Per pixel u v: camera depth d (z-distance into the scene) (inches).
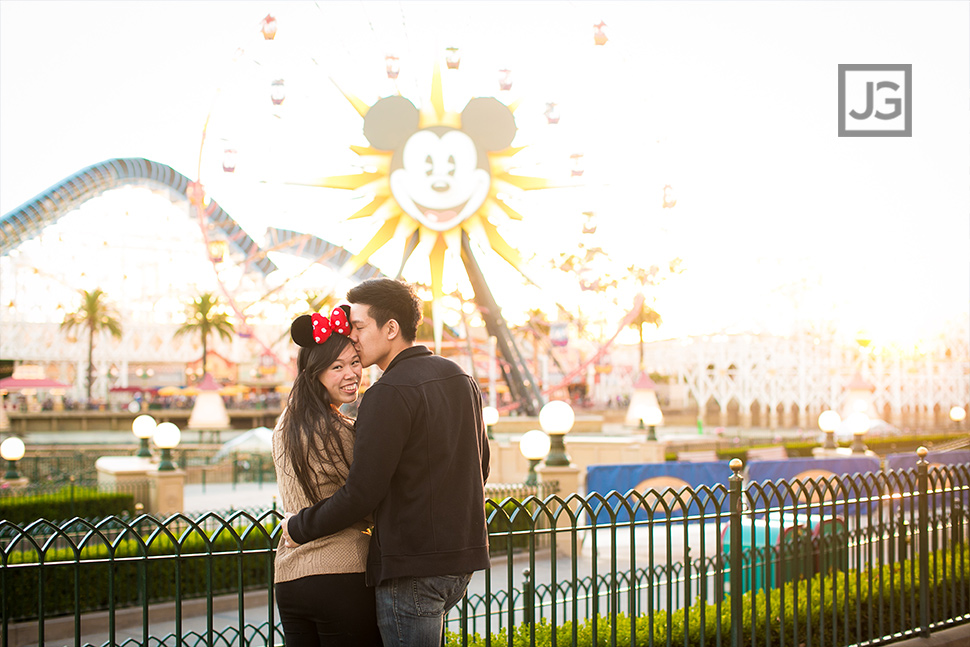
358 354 149.5
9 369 3339.1
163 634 395.5
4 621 157.1
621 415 2546.8
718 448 1455.5
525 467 1050.1
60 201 2341.3
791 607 275.7
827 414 997.8
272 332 3302.2
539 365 2792.8
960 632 283.0
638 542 600.7
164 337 3656.5
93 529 161.3
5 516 627.8
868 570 266.5
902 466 879.1
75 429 2182.6
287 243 1190.3
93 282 3447.3
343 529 135.6
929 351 2780.5
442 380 144.8
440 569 138.8
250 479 1197.7
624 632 251.1
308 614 141.9
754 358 2812.5
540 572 490.3
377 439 134.7
